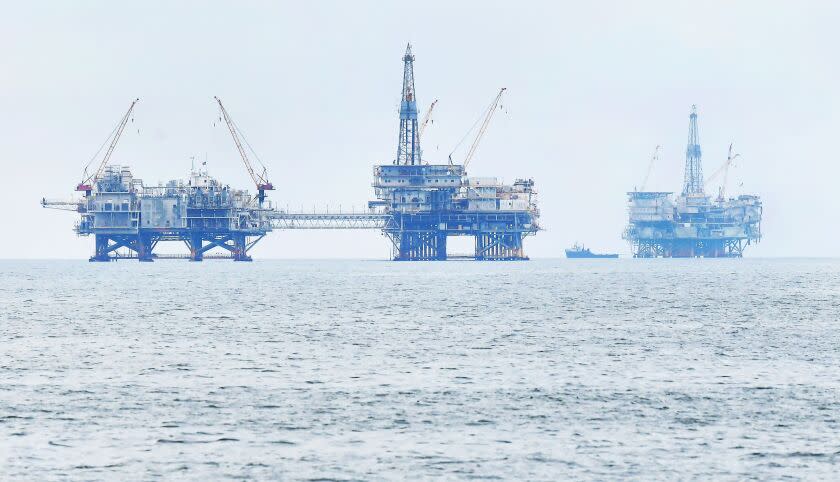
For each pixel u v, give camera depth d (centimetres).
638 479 19462
